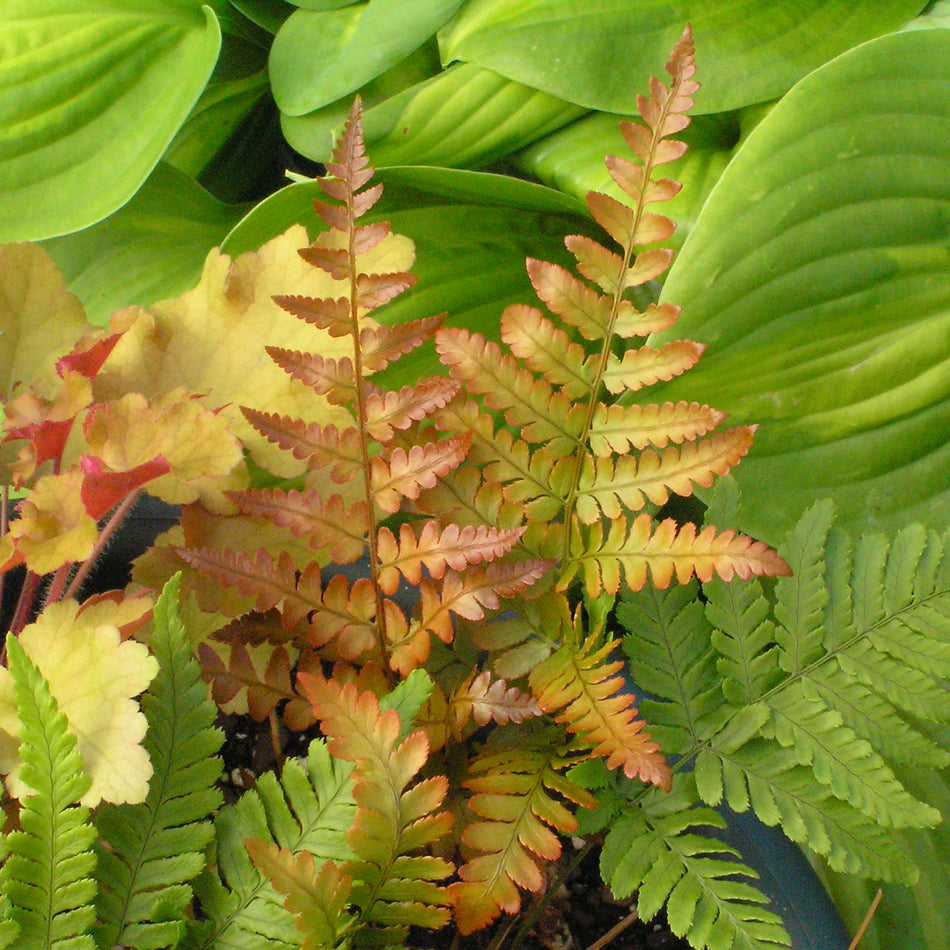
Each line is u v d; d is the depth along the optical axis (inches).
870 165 25.6
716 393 26.2
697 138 31.3
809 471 26.5
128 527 26.4
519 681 23.1
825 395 26.2
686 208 29.6
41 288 23.7
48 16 31.7
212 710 20.2
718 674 22.5
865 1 30.1
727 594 22.2
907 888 23.2
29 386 23.5
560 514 23.2
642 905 20.6
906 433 26.3
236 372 23.8
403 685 20.4
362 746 19.3
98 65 31.7
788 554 22.2
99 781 19.7
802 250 25.5
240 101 39.4
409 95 30.5
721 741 22.0
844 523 26.3
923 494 26.4
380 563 21.3
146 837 19.7
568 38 29.6
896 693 21.6
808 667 22.0
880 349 25.9
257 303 23.8
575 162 31.1
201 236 33.6
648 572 22.8
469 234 30.2
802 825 21.2
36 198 30.6
